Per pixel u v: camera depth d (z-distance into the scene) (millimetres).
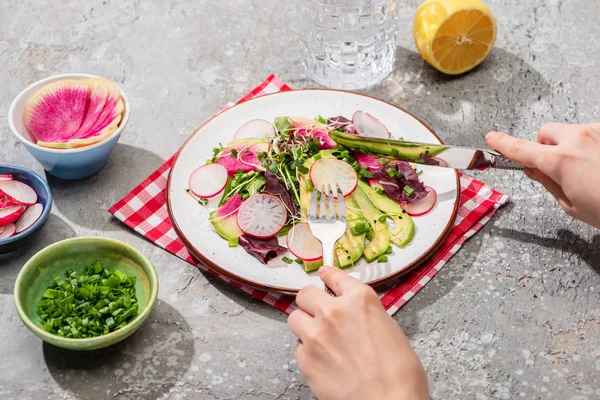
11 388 800
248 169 915
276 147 927
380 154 917
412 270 874
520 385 806
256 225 867
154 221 917
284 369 817
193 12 1157
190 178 910
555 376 810
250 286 839
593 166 818
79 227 919
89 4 1162
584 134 833
